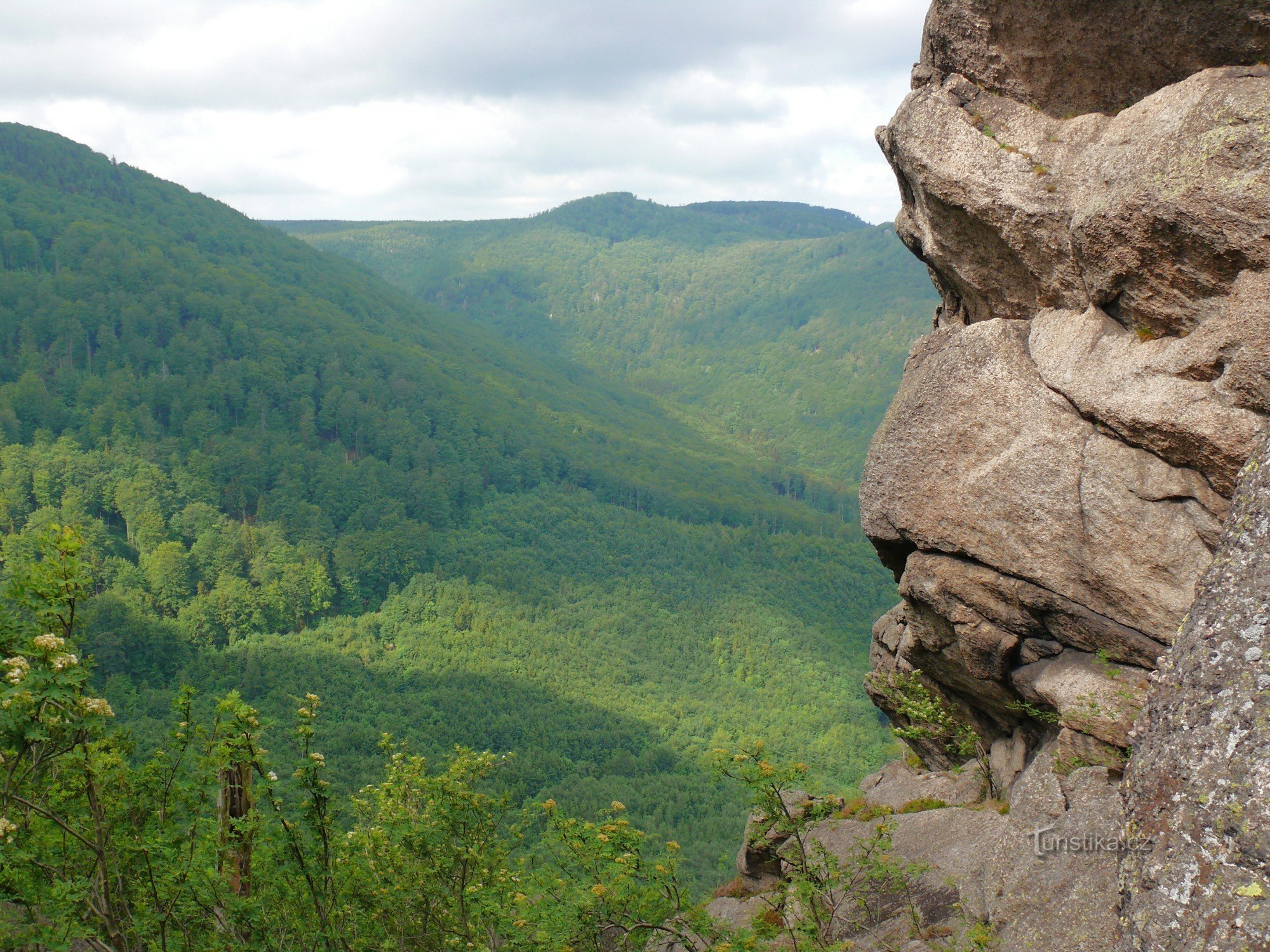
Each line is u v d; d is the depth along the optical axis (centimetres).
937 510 898
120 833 638
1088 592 812
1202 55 739
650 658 16088
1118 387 760
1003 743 1123
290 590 14338
